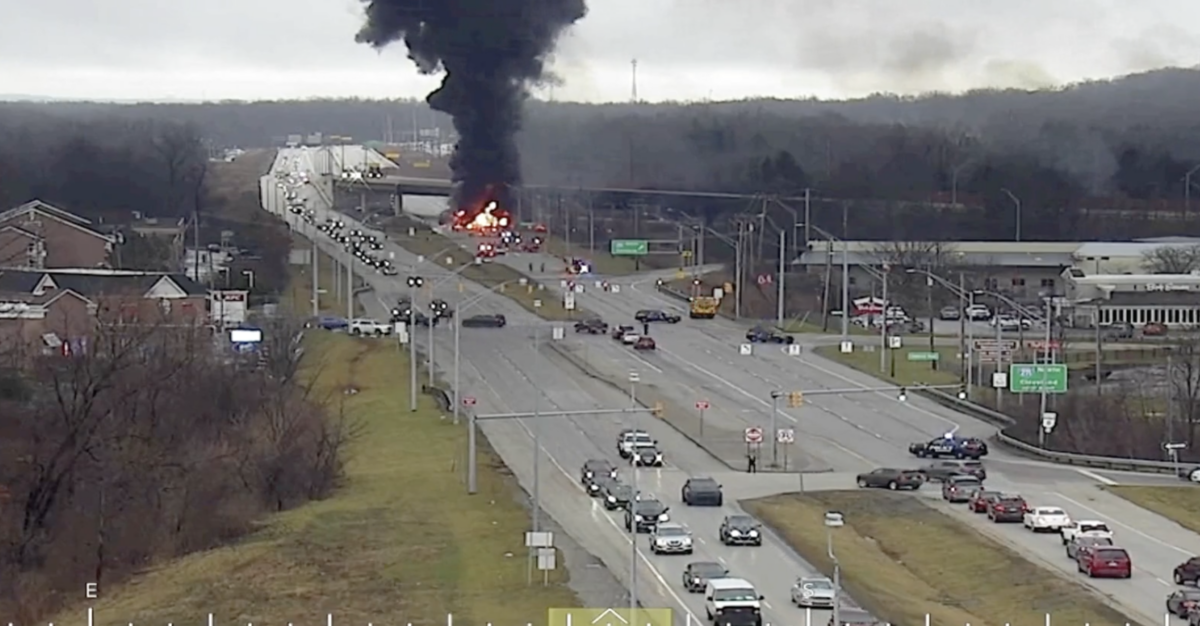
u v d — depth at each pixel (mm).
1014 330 139375
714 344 127812
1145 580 58469
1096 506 72750
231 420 86750
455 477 76375
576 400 99875
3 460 69500
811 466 82188
